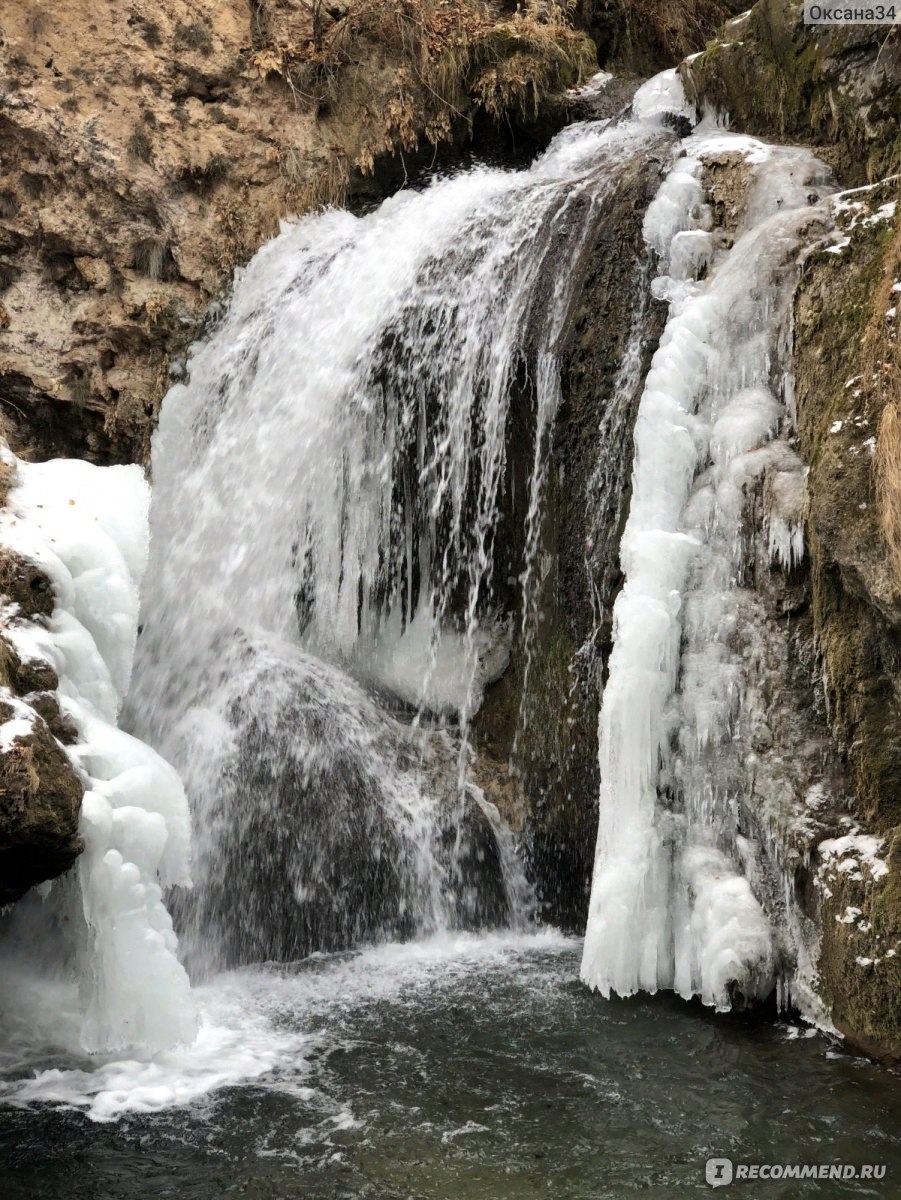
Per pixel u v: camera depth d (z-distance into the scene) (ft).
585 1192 14.16
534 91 31.17
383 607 26.30
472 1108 16.08
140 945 17.29
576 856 23.50
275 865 22.47
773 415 20.26
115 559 19.93
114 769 17.78
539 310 23.86
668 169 23.77
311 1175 14.57
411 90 31.83
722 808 19.42
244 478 27.20
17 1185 14.42
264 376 27.66
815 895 18.10
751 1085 16.51
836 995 17.62
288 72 31.35
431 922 23.22
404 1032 18.43
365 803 23.61
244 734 23.71
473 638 25.71
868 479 17.37
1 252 28.73
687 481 20.67
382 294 26.45
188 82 30.37
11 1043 17.92
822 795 18.49
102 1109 16.03
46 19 28.96
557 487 23.53
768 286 20.72
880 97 22.16
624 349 22.59
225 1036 18.31
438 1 32.83
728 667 19.57
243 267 30.12
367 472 25.75
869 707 17.93
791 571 19.16
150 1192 14.28
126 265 29.27
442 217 27.43
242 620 26.35
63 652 18.45
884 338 17.88
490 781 25.11
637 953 19.38
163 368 29.09
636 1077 16.83
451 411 24.72
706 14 39.32
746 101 25.99
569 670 23.62
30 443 28.81
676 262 22.52
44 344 28.55
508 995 19.83
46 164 28.86
